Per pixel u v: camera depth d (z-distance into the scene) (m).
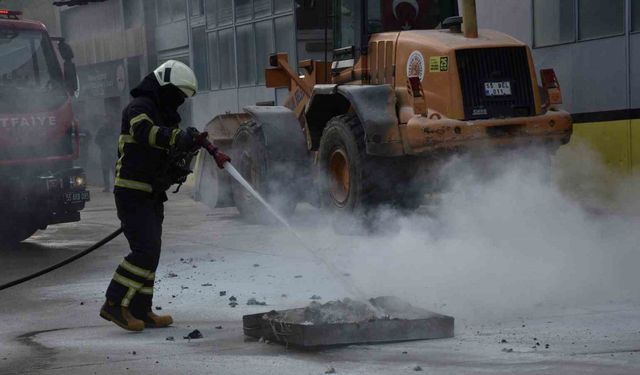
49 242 15.53
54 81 14.77
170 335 7.71
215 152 7.65
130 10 32.75
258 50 26.14
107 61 34.53
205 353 6.92
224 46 27.97
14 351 7.28
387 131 13.65
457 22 13.98
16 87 14.39
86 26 36.03
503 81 13.32
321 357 6.62
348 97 14.13
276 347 7.04
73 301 9.66
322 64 16.17
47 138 14.55
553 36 17.81
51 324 8.46
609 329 7.22
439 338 7.06
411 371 6.13
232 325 8.05
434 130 13.02
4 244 15.09
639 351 6.48
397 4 14.86
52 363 6.80
